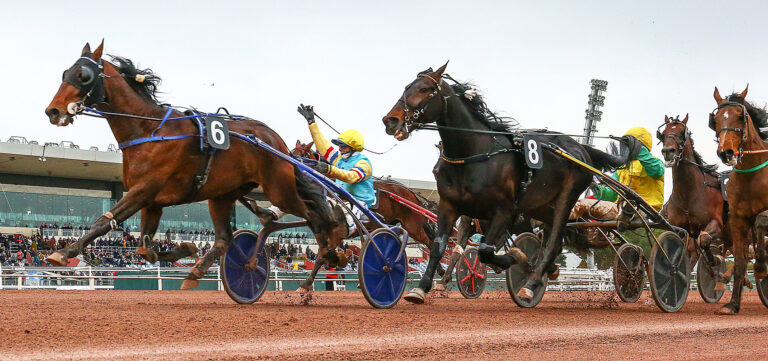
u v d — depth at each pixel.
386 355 4.64
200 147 7.74
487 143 8.15
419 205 12.90
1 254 23.14
